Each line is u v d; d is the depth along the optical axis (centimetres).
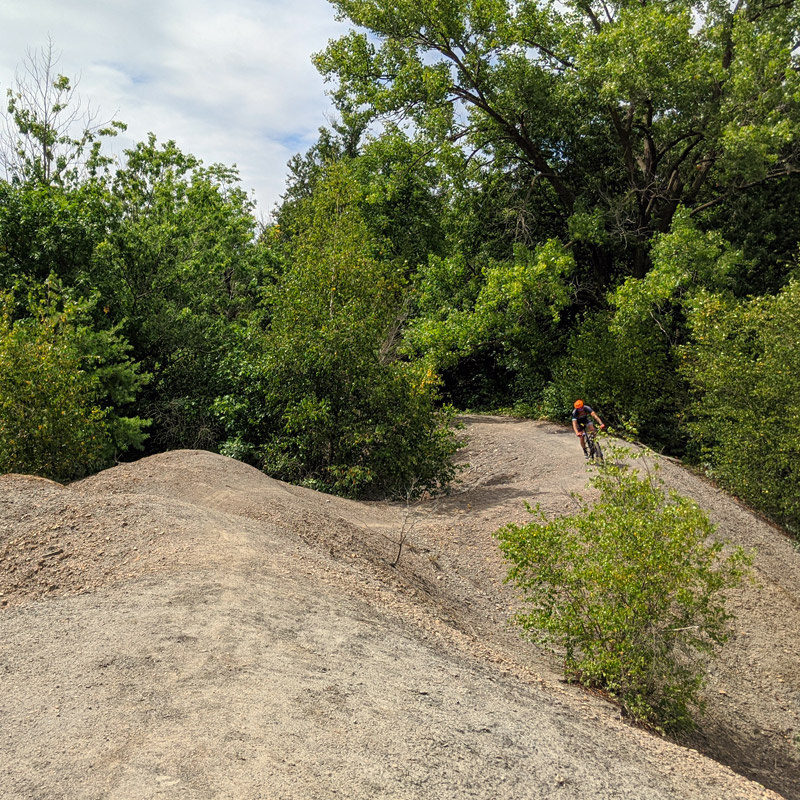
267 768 354
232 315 2517
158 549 688
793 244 2484
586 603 743
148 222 2339
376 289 1600
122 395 1577
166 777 338
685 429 1981
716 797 468
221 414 1666
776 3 2298
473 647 677
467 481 1680
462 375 2950
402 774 378
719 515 1379
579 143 2556
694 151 2472
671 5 2283
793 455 1473
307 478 1478
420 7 2238
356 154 4009
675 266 2039
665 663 693
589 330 2281
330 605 629
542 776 422
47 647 483
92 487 1070
